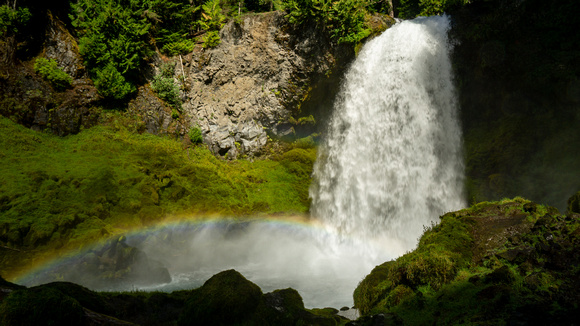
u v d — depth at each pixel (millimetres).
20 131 16688
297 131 22797
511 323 4664
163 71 21984
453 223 7367
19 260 11875
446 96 18438
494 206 7684
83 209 14359
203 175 19312
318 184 21719
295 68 21375
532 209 7023
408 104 19344
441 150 18125
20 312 4688
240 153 22312
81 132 18516
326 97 22156
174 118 21453
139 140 19578
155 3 21750
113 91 19125
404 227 18406
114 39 19781
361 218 19953
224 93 22688
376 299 6988
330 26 20344
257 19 22188
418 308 5910
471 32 17438
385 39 20516
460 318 5215
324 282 12805
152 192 16547
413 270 6441
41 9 19062
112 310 6254
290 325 6199
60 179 15078
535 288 5250
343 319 6902
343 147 21516
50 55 18922
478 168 16734
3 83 16891
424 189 18203
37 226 12734
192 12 23562
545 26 15500
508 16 16547
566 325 4371
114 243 12938
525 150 15297
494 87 17109
